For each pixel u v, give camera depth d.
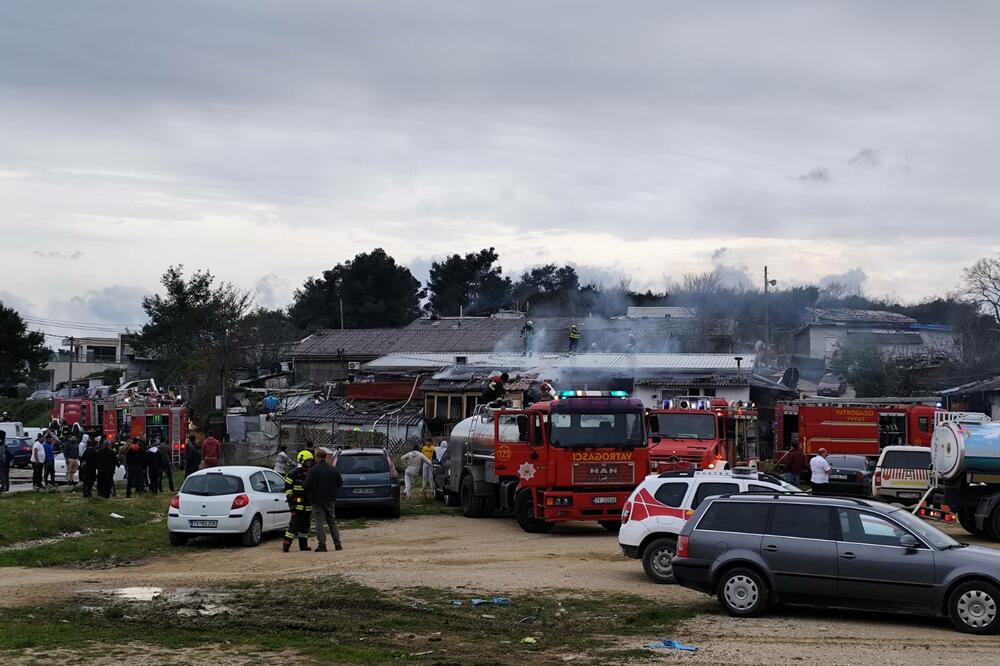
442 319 79.88
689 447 29.19
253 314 77.19
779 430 41.62
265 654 10.95
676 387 49.91
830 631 12.68
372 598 14.20
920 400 40.94
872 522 13.34
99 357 110.69
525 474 23.77
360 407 54.09
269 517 22.62
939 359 61.94
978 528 23.47
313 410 53.88
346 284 105.81
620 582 16.22
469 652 11.26
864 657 11.14
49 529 22.95
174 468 44.66
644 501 16.70
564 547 21.06
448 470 31.08
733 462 31.44
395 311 104.69
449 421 50.03
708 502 14.18
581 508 22.77
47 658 10.59
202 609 13.55
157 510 27.91
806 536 13.49
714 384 49.44
